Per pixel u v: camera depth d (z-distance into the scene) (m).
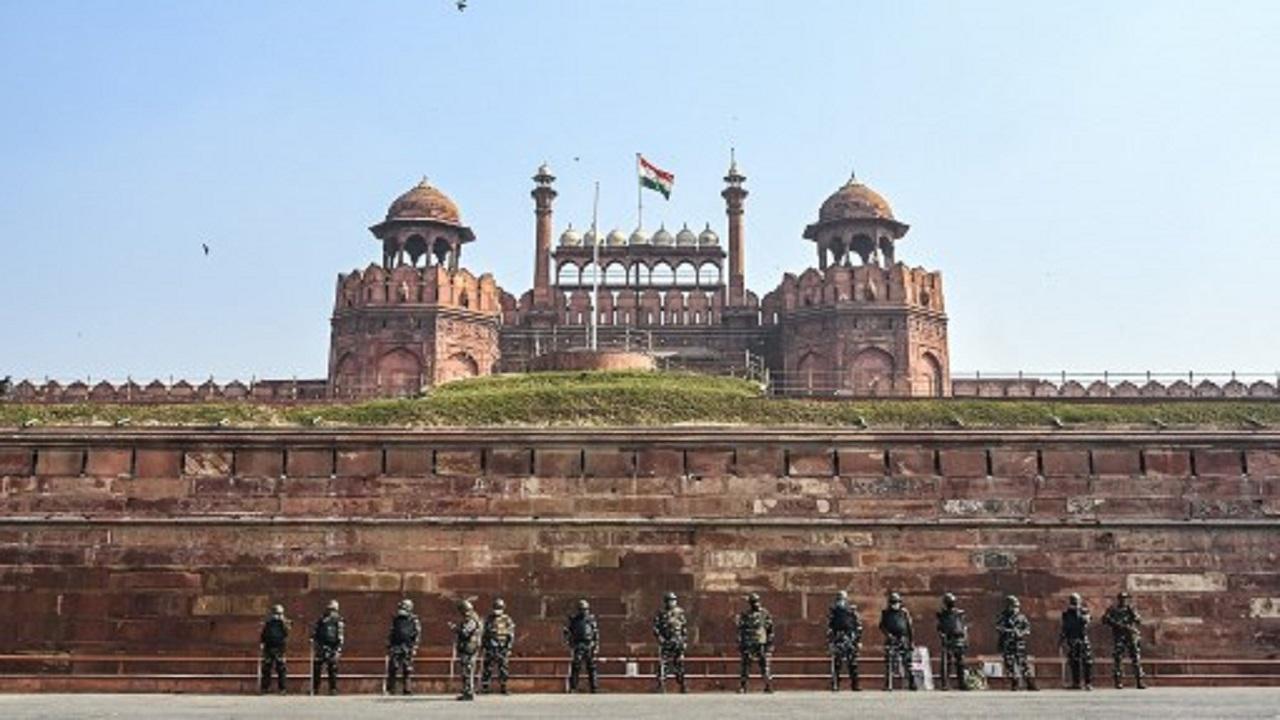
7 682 20.06
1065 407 24.83
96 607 20.89
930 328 41.59
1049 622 20.97
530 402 24.45
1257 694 16.73
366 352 40.59
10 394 35.06
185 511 21.44
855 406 24.92
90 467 21.59
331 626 17.84
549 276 47.16
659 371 30.94
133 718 12.62
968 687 19.27
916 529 21.33
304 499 21.50
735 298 46.16
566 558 21.09
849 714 12.63
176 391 37.09
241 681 19.95
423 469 21.66
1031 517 21.58
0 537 21.17
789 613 20.91
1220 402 25.05
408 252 44.91
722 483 21.64
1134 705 14.02
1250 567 21.34
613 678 20.16
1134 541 21.38
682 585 21.00
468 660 16.27
